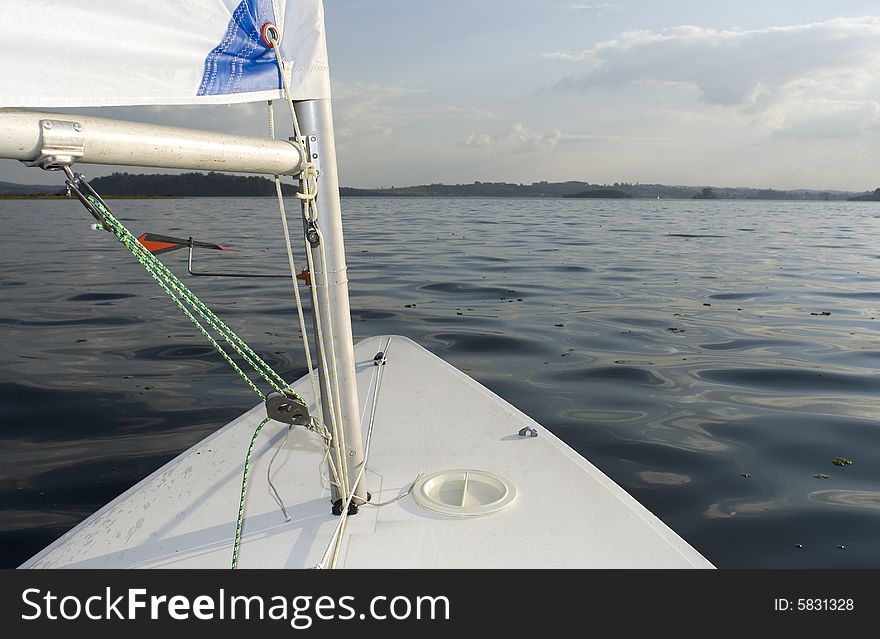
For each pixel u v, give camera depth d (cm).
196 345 590
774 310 782
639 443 376
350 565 156
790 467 344
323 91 130
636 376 507
